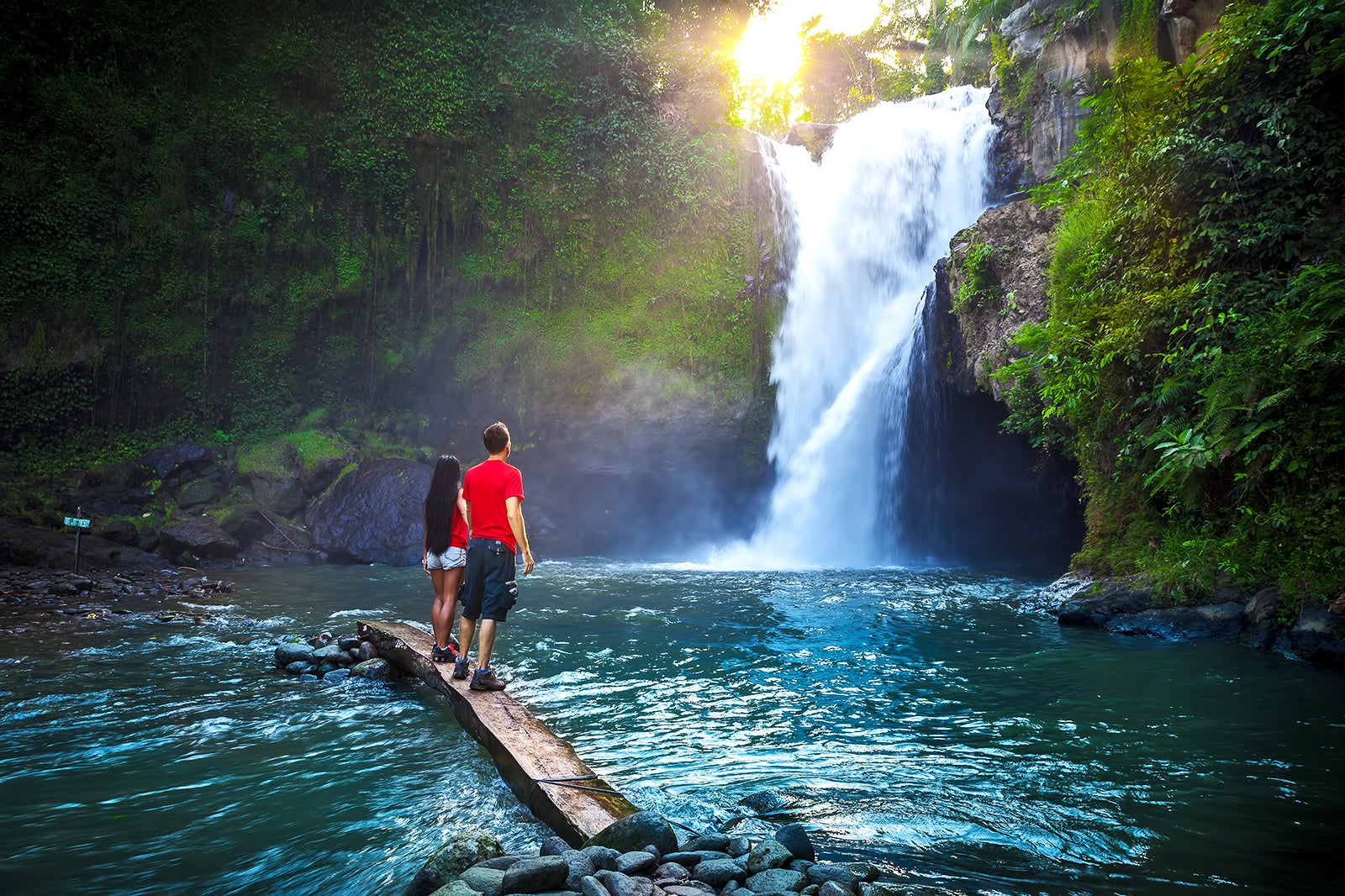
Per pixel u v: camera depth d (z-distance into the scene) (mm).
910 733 5219
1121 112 11031
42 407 18922
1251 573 8180
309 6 21781
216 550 16750
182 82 20734
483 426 22984
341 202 22031
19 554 13883
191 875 3277
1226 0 12258
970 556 19203
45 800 4094
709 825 3760
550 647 8086
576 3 23891
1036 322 12414
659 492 24141
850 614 10148
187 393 20562
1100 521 10133
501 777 4492
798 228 23781
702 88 24500
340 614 10227
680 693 6305
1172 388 8891
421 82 22422
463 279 22766
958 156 20219
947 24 30547
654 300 23266
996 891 3068
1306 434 7816
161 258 20375
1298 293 8430
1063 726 5309
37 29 19359
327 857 3441
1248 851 3424
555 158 23375
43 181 19172
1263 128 9273
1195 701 5879
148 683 6633
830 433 20891
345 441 20234
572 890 2898
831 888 2875
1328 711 5582
